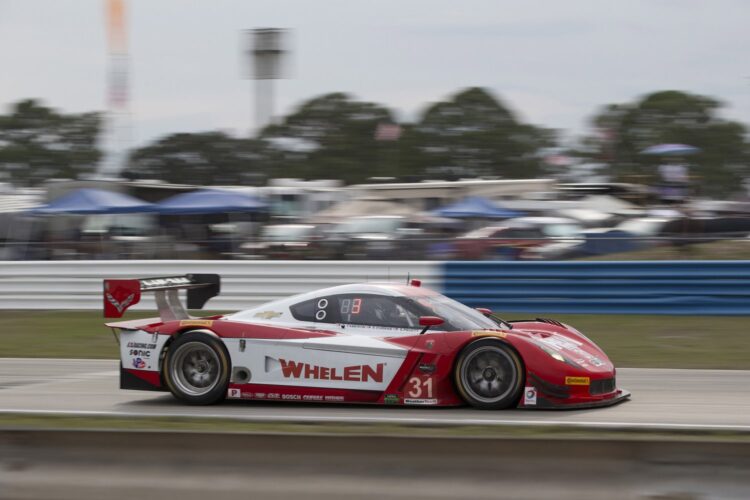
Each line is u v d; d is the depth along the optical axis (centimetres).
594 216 8794
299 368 2592
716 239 6000
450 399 2508
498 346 2466
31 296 6069
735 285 5247
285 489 1631
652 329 4897
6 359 4212
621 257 5934
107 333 5097
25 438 1723
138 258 6172
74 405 2723
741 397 2856
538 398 2447
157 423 2355
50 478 1705
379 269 5588
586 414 2430
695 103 15612
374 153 19025
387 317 2614
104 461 1692
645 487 1569
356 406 2617
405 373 2516
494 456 1595
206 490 1648
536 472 1584
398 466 1612
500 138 18800
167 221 8075
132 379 2739
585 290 5378
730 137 15538
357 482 1617
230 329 2659
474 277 5478
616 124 15788
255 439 1650
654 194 9844
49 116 19050
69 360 4162
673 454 1566
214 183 18038
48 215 7706
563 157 15900
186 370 2700
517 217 8488
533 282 5425
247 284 5769
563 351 2552
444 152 19000
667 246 5922
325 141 19125
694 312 5288
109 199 7925
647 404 2662
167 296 2978
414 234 7531
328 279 5650
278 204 9919
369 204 10306
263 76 6606
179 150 18575
